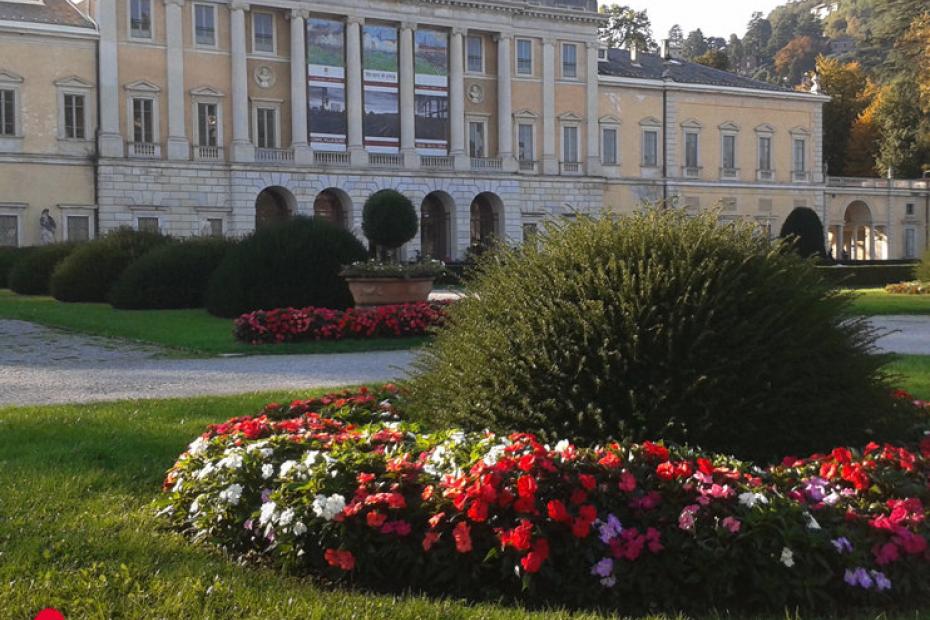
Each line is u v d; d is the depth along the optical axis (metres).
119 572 6.59
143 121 59.03
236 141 60.72
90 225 57.81
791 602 6.54
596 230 9.27
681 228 9.18
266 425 9.27
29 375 18.53
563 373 8.47
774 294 8.71
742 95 79.75
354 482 7.21
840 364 8.80
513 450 7.23
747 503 6.68
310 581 6.86
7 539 7.30
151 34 59.00
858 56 122.56
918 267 49.56
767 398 8.39
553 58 71.50
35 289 46.06
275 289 30.03
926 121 70.94
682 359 8.38
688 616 6.42
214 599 6.15
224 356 22.27
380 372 19.12
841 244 84.81
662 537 6.66
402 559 6.85
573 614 6.33
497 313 9.08
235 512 7.55
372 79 64.44
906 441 9.30
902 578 6.55
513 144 70.50
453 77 67.19
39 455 10.39
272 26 62.53
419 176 65.75
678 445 8.09
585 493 6.77
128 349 23.56
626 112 75.44
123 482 9.48
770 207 81.12
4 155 55.56
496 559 6.71
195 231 59.78
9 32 55.62
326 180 62.78
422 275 27.39
